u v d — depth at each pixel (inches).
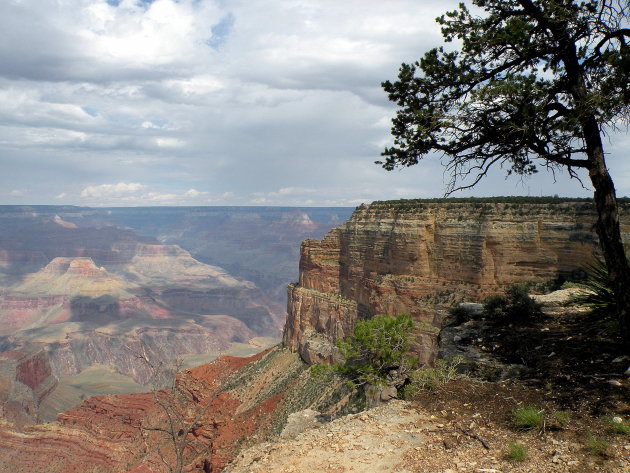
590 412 355.3
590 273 571.8
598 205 434.9
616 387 379.9
